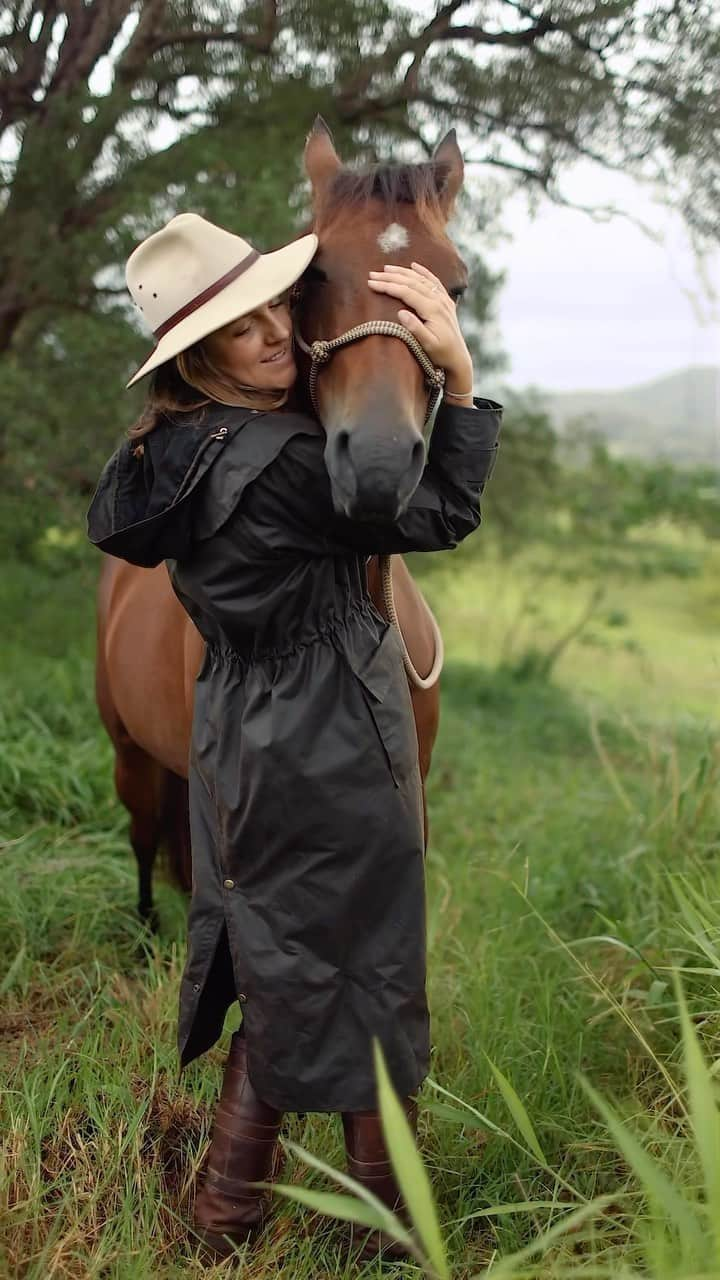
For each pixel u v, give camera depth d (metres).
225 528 1.70
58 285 5.00
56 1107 2.09
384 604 2.05
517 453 8.46
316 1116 2.16
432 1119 2.16
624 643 10.56
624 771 5.95
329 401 1.72
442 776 5.52
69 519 5.17
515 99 4.62
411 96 4.77
